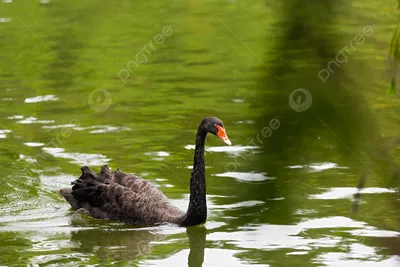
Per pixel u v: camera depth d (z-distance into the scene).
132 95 22.12
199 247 11.80
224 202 13.86
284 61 3.59
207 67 25.50
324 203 13.52
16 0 37.34
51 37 29.86
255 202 3.76
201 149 13.02
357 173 15.14
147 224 13.19
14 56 26.94
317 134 3.46
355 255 10.95
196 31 31.02
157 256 11.37
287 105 3.57
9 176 15.39
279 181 3.66
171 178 15.38
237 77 23.98
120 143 17.66
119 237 12.48
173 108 20.59
